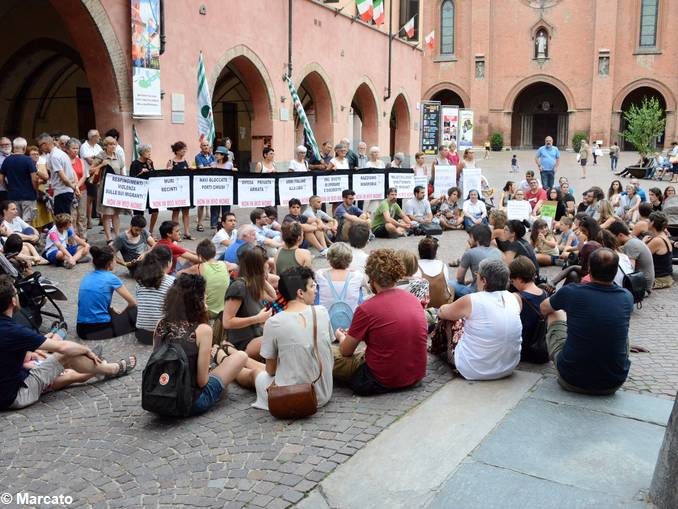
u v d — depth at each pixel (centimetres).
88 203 1499
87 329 796
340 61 2778
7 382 595
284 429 561
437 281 834
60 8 1557
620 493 458
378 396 629
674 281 1168
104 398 634
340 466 498
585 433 546
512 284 739
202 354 571
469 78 5741
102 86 1650
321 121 2739
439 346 727
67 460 515
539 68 5572
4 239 1108
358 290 743
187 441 543
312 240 1362
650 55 5256
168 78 1792
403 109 3600
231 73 2834
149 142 1742
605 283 612
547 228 1338
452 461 502
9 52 2081
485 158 4988
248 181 1497
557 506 443
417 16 3641
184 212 1437
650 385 661
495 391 634
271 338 585
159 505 451
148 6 1677
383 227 1619
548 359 714
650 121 3712
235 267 938
